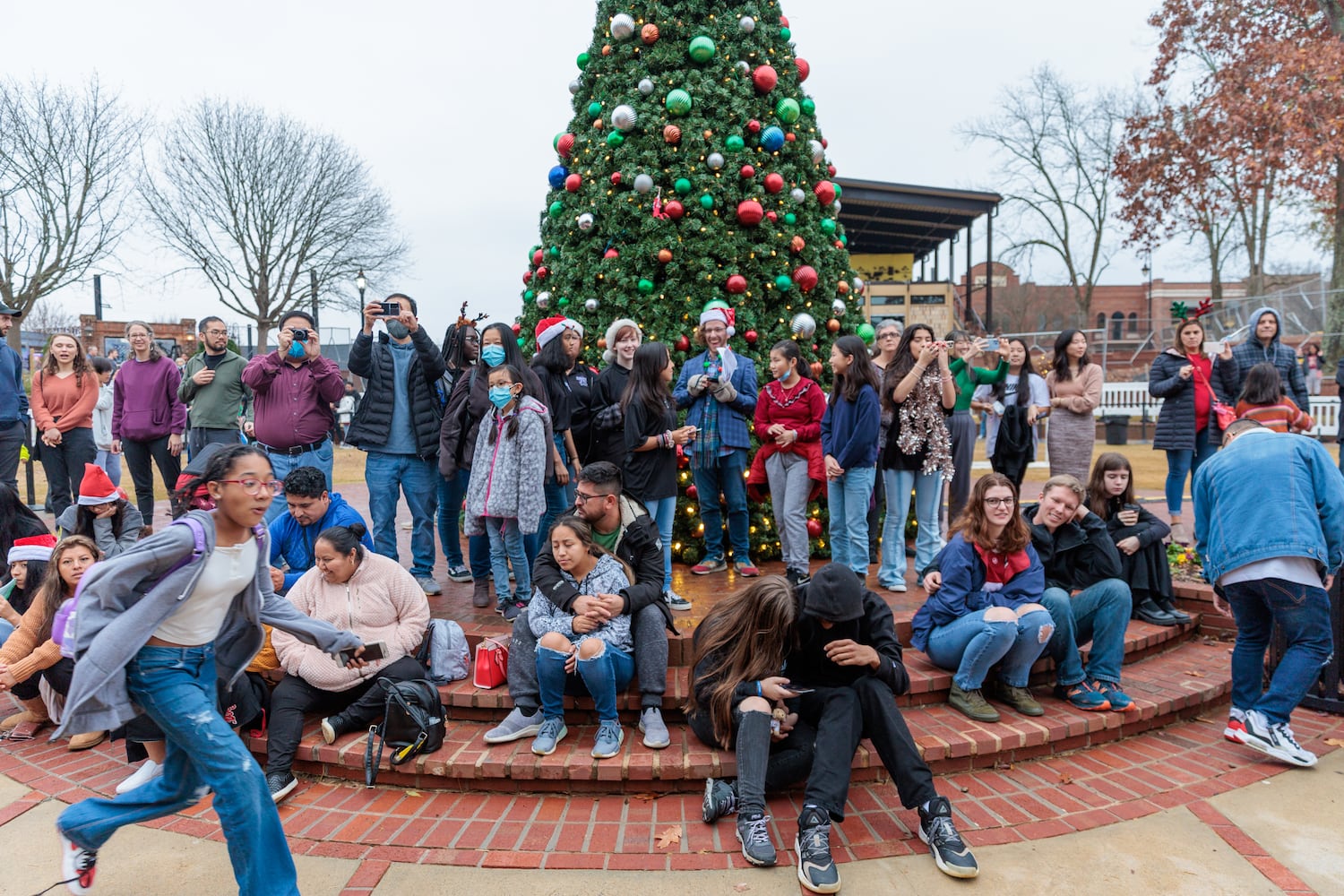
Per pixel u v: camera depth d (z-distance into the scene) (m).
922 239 23.27
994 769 3.42
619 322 4.92
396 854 2.80
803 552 4.86
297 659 3.39
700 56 5.82
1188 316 6.01
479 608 4.61
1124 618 3.71
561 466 4.60
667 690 3.58
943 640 3.70
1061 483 4.08
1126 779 3.34
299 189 24.70
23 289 20.52
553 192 6.61
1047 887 2.59
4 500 4.72
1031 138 27.69
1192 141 20.05
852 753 2.87
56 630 3.57
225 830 2.30
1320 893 2.55
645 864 2.72
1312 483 3.47
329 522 4.01
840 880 2.63
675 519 5.65
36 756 3.75
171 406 6.49
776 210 5.93
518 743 3.38
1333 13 17.64
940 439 4.75
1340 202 17.89
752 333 5.61
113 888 2.66
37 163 19.67
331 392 4.93
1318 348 15.70
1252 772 3.40
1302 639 3.43
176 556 2.21
